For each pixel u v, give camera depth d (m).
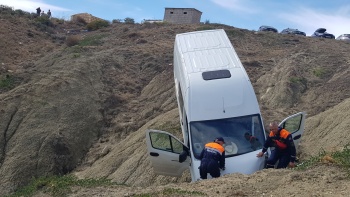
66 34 44.91
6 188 21.14
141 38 39.38
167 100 27.06
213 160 10.80
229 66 13.30
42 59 33.66
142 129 23.19
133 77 31.14
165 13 50.09
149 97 28.33
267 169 9.96
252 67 28.86
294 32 46.12
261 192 8.27
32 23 44.31
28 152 22.92
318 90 24.11
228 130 12.00
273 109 22.22
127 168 18.92
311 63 28.97
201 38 15.23
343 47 34.50
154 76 31.03
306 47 33.88
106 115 26.73
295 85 24.53
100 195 9.05
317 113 21.02
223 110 12.27
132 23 48.66
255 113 12.32
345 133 16.05
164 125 21.45
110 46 37.84
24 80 28.94
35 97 26.38
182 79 13.61
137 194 8.82
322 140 16.67
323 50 32.69
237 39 36.91
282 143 11.07
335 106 19.45
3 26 40.53
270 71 27.56
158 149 12.42
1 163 22.56
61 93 26.84
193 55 14.09
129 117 26.23
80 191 9.50
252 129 12.03
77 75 28.80
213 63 13.52
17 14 46.19
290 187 8.32
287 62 28.84
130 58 33.62
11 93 26.80
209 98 12.41
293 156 11.08
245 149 11.63
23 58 35.41
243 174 9.98
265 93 24.45
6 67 32.34
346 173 8.70
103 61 32.06
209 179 9.90
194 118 12.24
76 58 31.78
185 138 13.09
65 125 24.67
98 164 21.70
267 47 35.31
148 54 33.88
